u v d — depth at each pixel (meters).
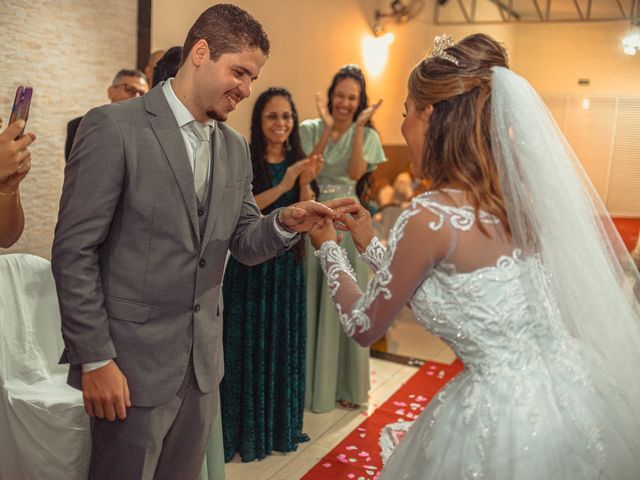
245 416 3.02
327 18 5.28
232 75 1.80
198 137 1.90
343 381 3.71
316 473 2.96
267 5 4.50
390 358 4.46
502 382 1.47
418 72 1.53
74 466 2.19
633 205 6.89
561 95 7.00
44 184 3.11
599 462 1.47
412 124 1.56
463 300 1.46
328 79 5.41
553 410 1.47
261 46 1.83
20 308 2.40
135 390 1.82
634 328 1.63
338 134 3.79
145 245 1.80
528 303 1.49
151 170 1.78
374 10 6.07
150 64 3.53
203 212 1.90
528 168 1.49
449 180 1.50
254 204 2.20
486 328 1.47
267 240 2.00
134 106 1.81
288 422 3.13
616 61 6.74
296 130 3.24
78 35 3.15
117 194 1.74
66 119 3.16
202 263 1.89
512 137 1.48
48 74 3.04
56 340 2.51
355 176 3.73
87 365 1.75
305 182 3.16
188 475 2.04
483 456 1.44
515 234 1.46
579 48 6.85
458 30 7.16
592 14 6.74
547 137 1.52
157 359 1.84
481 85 1.48
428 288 1.50
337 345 3.62
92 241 1.72
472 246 1.45
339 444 3.25
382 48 6.28
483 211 1.47
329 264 1.74
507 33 7.06
